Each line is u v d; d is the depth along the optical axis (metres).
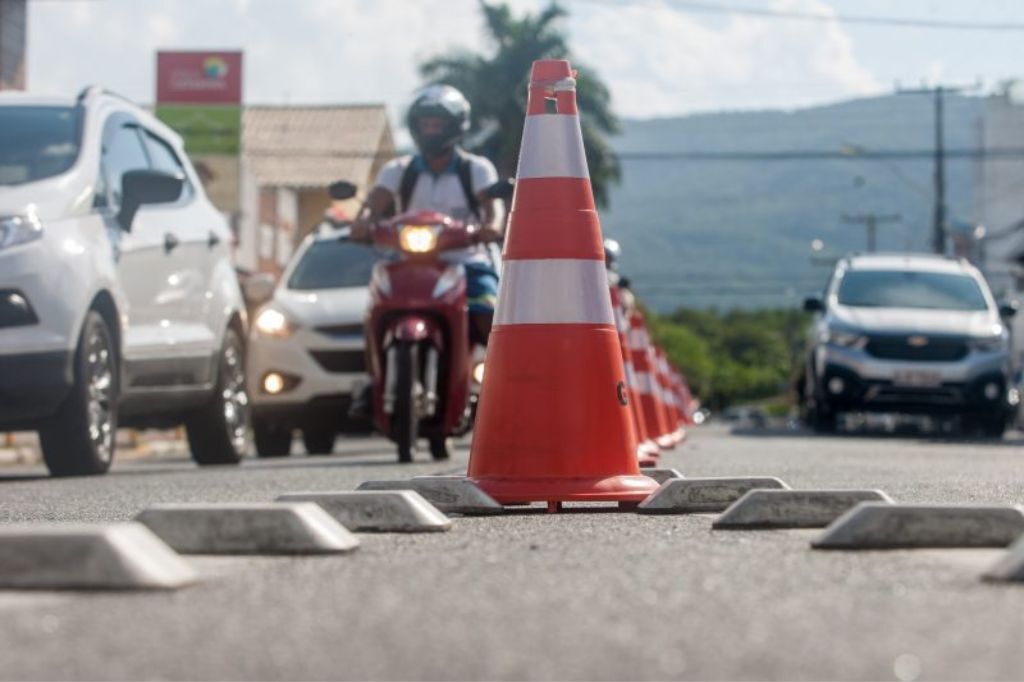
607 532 9.70
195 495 14.83
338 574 7.58
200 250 22.27
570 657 5.36
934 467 20.66
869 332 39.66
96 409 18.89
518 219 11.82
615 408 11.65
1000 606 6.44
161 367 20.80
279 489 15.77
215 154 97.12
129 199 20.19
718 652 5.41
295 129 119.12
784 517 9.88
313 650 5.55
